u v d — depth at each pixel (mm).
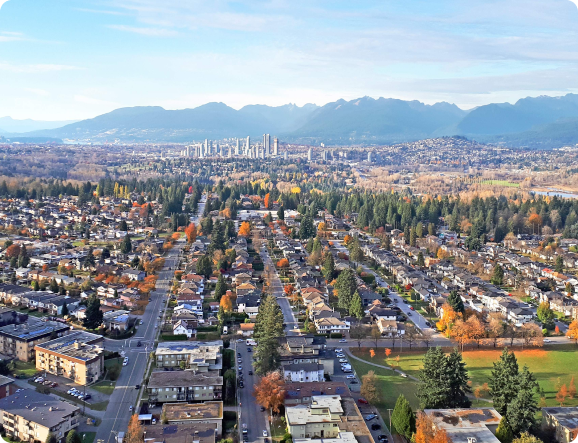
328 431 143000
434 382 153250
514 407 143375
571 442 137000
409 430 139375
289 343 190625
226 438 141250
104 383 169875
